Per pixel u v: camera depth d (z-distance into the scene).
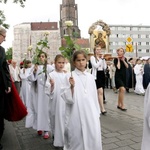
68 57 3.34
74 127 3.19
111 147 4.41
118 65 8.00
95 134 3.13
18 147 4.54
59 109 4.36
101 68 7.54
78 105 3.19
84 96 3.22
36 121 5.42
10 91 4.42
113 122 6.31
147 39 73.56
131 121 6.42
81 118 3.16
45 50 5.02
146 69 13.62
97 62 7.39
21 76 8.98
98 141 3.14
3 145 4.66
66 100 3.21
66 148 3.34
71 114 3.22
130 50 15.57
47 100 5.12
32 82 5.46
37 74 5.23
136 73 13.19
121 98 8.05
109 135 5.14
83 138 3.13
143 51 73.25
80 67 3.33
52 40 74.44
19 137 5.25
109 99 10.91
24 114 4.61
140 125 5.98
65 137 3.37
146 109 2.67
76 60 3.32
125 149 4.30
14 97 4.54
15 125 6.43
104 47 31.58
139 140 4.79
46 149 4.43
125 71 8.05
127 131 5.44
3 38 4.28
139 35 72.81
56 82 4.52
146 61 14.02
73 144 3.22
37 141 4.93
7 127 6.18
